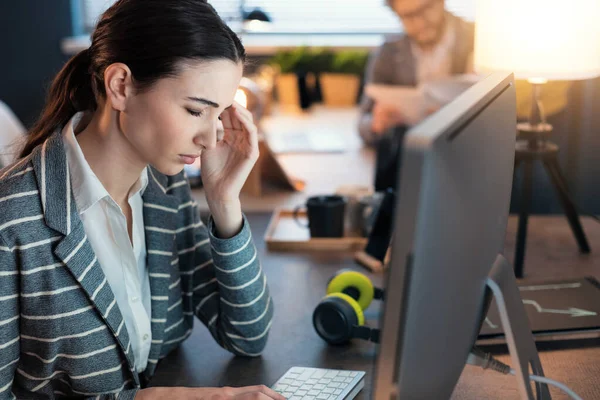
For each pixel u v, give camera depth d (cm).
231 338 138
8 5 498
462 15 495
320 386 123
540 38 180
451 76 350
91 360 119
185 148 114
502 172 96
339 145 336
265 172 270
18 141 132
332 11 542
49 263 112
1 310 110
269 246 200
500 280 93
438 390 85
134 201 129
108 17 114
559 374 127
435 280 72
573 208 193
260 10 422
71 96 122
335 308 139
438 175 66
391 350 70
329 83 452
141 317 129
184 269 143
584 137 277
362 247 197
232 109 134
